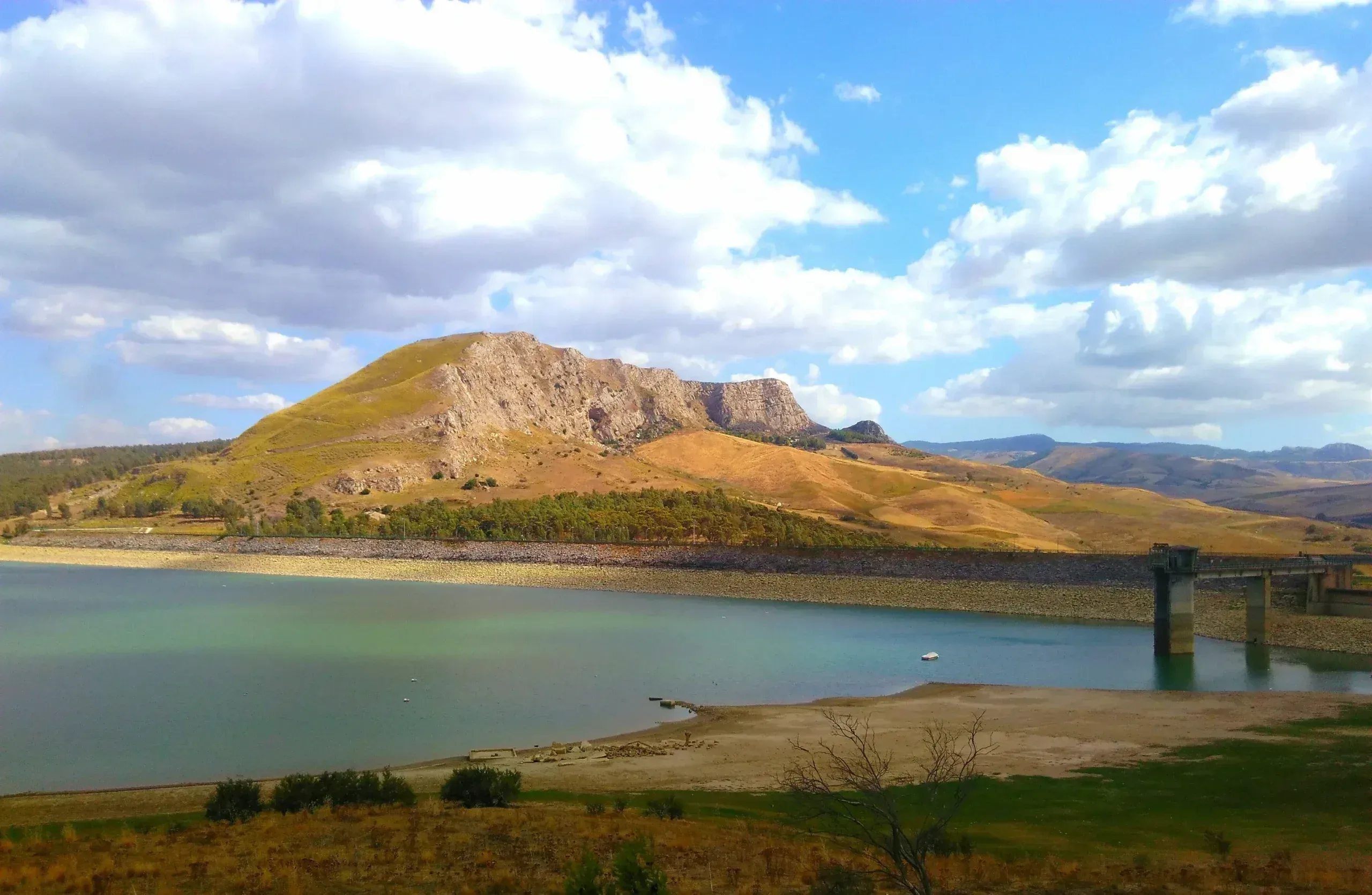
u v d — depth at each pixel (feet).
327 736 187.73
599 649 310.24
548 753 168.55
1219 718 186.80
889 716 200.13
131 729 193.36
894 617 401.29
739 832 110.73
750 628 367.45
